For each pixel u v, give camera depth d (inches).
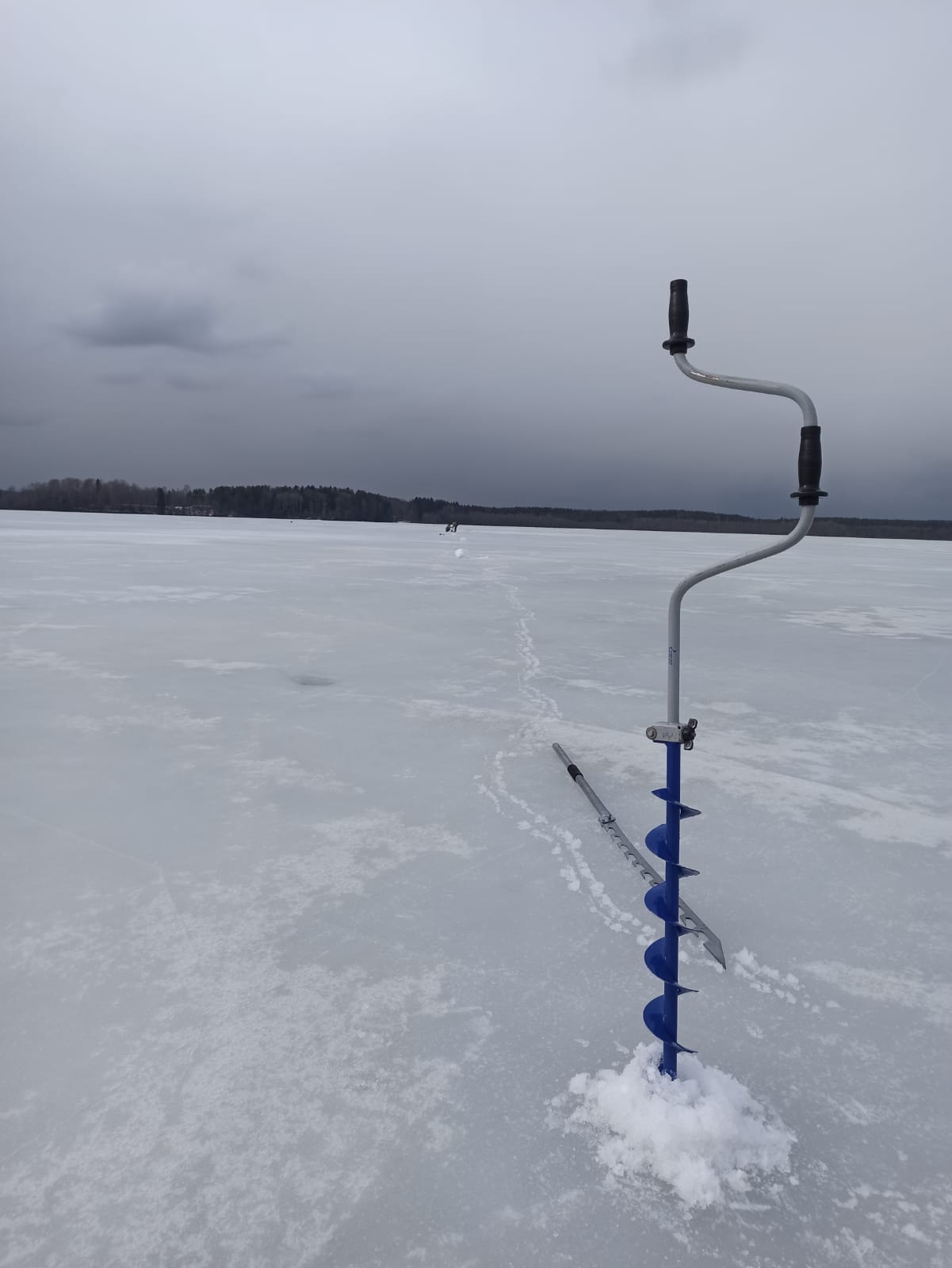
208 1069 67.6
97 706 192.9
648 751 163.9
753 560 56.7
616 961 85.7
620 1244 51.5
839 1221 53.5
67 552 749.9
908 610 431.2
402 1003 77.4
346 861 109.7
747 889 103.7
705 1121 58.2
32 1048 69.8
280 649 272.5
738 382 55.1
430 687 219.9
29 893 99.0
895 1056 70.9
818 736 178.2
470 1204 54.4
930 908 99.3
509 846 115.1
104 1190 55.2
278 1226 52.6
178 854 111.1
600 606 417.1
